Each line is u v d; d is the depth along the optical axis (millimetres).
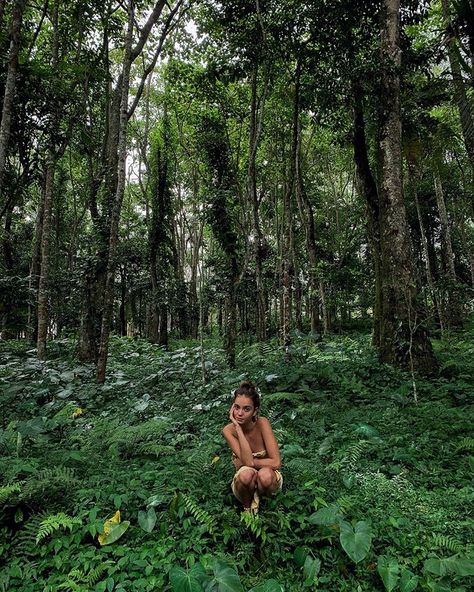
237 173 16156
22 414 6668
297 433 5555
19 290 11109
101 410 7090
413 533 3166
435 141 11961
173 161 24281
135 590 2666
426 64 11078
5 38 8688
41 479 3484
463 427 5352
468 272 27281
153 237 21547
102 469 4203
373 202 11242
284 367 8898
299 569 2961
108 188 12578
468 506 3518
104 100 17266
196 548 3033
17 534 3209
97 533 3215
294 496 3559
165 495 3584
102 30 14289
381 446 4867
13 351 13836
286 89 14266
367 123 12312
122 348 16172
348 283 20094
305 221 19000
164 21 11805
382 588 2766
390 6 8867
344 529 2893
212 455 4605
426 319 8016
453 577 2768
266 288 23797
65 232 26562
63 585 2668
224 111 15266
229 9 10781
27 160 10648
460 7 9781
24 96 9305
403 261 8250
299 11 9758
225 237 12250
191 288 28156
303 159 18922
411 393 6918
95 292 12195
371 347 10914
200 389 7988
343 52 10148
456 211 23188
